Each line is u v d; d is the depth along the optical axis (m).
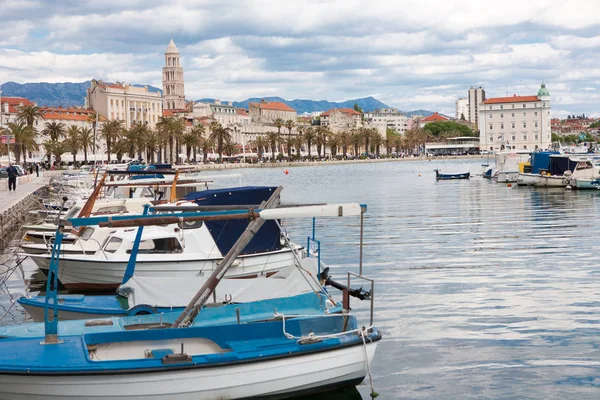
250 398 13.12
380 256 32.66
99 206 32.50
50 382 12.09
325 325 14.32
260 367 13.02
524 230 42.25
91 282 23.61
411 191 83.94
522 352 17.34
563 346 17.75
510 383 15.27
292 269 17.45
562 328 19.33
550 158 83.62
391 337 18.75
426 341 18.36
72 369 12.05
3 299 24.19
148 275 22.61
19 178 78.94
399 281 26.28
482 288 24.75
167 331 13.53
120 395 12.34
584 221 46.41
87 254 25.12
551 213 52.72
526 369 16.12
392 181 111.06
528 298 23.05
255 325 13.85
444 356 17.14
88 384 12.18
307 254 24.41
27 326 14.53
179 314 14.99
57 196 54.50
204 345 13.74
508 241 37.31
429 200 69.00
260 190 24.89
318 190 89.31
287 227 45.16
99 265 23.14
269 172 159.25
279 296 16.81
